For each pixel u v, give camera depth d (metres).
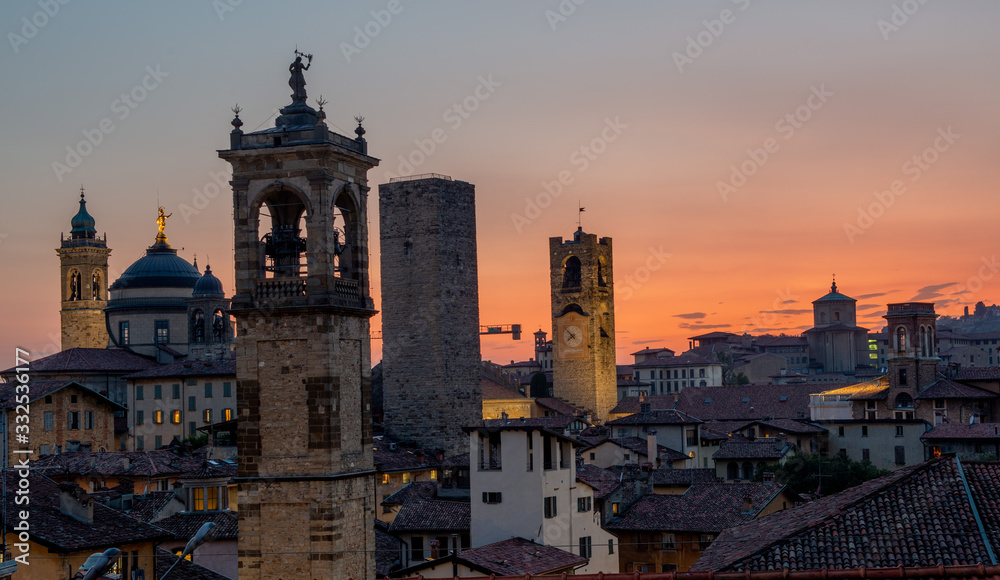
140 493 124.44
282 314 87.12
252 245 88.62
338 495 86.19
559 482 112.50
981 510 61.53
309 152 87.56
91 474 128.88
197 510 111.50
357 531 88.44
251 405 87.44
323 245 87.38
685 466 196.00
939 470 65.44
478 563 94.12
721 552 64.81
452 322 190.12
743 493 130.62
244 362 87.81
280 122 91.50
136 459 132.75
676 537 124.31
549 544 108.94
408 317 189.75
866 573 51.53
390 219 191.00
